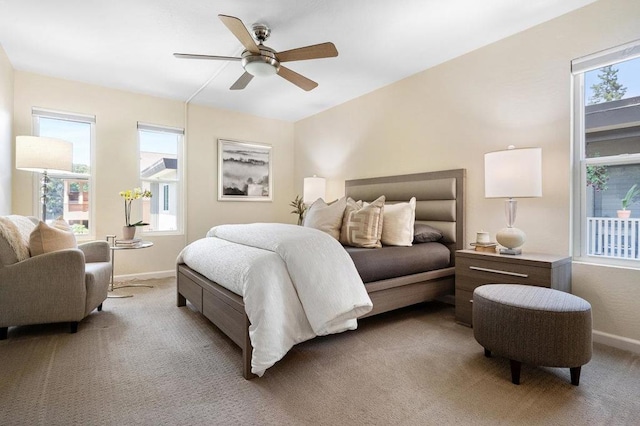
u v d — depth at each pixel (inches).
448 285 115.3
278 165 214.7
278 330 68.6
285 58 98.1
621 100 91.1
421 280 106.4
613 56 88.0
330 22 100.7
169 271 174.6
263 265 72.7
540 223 103.1
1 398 61.0
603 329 89.7
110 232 158.2
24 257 92.7
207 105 184.7
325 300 74.4
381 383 67.7
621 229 90.7
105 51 121.2
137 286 150.4
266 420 55.8
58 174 147.9
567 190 97.3
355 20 99.7
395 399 61.9
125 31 107.3
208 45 116.6
